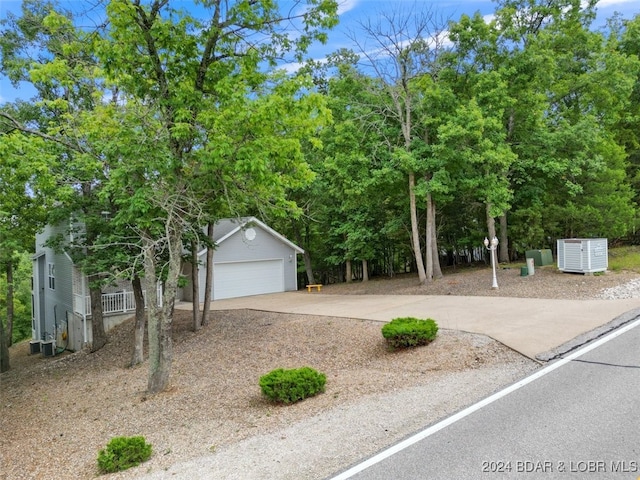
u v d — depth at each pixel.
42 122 12.61
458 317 10.58
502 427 4.64
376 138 17.06
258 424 6.03
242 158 7.36
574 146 17.12
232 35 8.62
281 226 26.30
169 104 8.09
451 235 24.89
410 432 4.81
